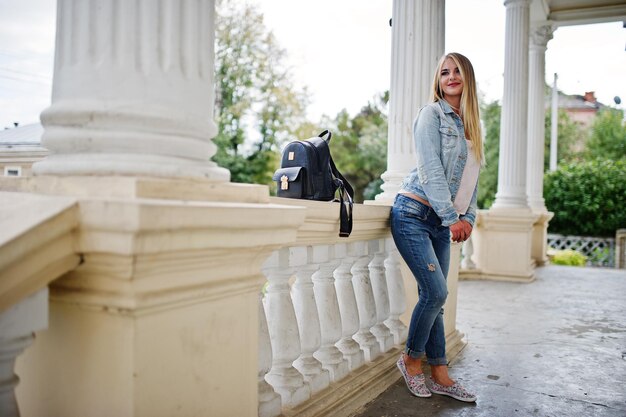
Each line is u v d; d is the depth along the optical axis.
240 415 1.70
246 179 21.45
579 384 3.22
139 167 1.40
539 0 9.59
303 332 2.47
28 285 1.18
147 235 1.19
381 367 3.07
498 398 2.95
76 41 1.44
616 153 26.52
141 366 1.32
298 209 1.72
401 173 3.90
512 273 8.00
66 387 1.38
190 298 1.45
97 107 1.41
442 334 2.98
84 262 1.27
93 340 1.34
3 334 1.19
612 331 4.68
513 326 4.84
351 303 2.88
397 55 4.01
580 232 15.30
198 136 1.58
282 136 22.67
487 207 25.58
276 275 2.30
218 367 1.59
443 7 4.12
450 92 2.79
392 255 3.40
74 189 1.38
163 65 1.48
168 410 1.41
